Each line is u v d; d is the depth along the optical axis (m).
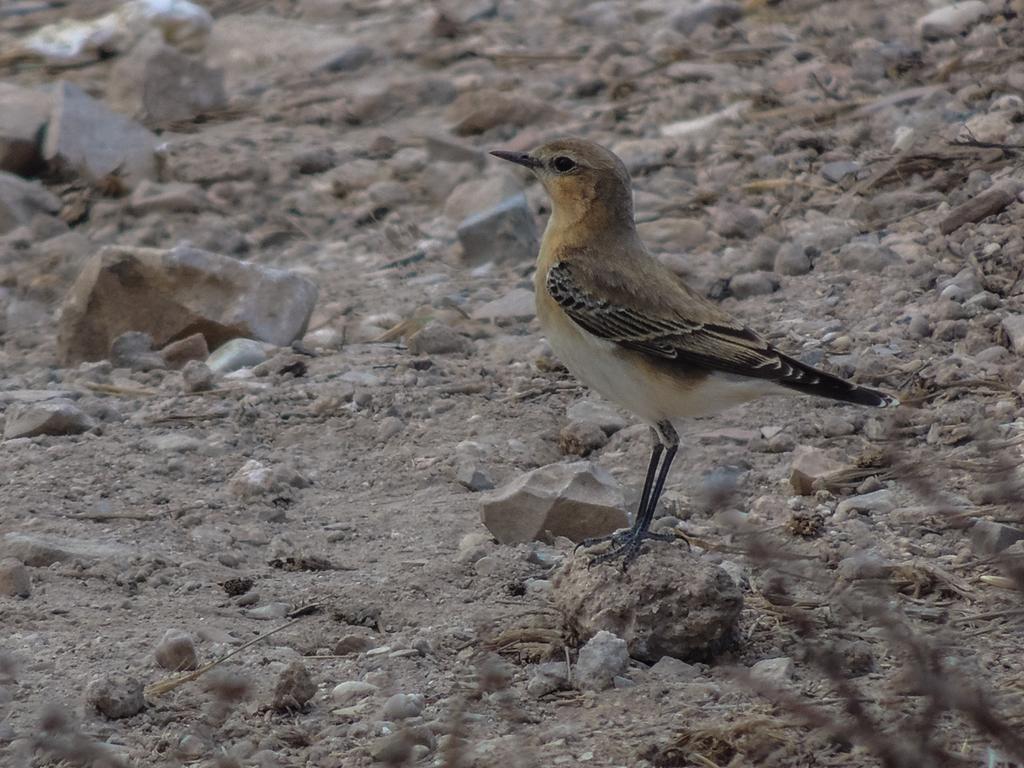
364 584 10.54
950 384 13.05
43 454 13.09
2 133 21.36
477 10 27.16
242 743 8.44
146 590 10.59
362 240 19.47
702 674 9.07
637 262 10.83
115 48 26.23
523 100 22.14
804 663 9.12
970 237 15.91
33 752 8.34
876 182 17.86
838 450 12.34
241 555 11.18
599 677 8.92
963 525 9.21
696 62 23.20
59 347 16.44
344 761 8.20
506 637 9.55
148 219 20.14
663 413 10.61
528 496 11.09
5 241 19.80
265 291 16.22
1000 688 8.51
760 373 10.26
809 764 7.81
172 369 15.80
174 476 12.71
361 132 22.89
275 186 21.08
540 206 19.75
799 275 16.27
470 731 8.46
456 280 18.02
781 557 8.71
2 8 28.73
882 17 23.64
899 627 8.80
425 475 12.62
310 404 14.21
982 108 19.06
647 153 20.27
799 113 20.52
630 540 9.95
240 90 24.69
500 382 14.66
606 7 26.48
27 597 10.42
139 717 8.79
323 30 26.55
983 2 22.53
